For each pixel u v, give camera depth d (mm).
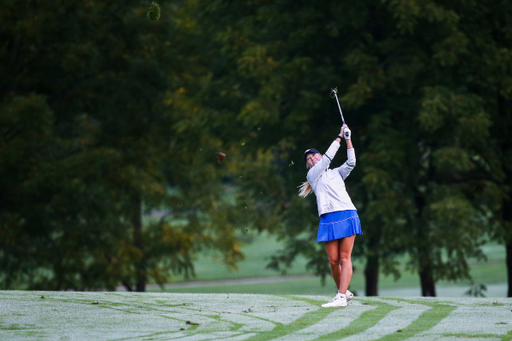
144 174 75312
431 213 61344
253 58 60500
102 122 77875
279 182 72625
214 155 77625
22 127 62781
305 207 68875
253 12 69750
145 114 77438
